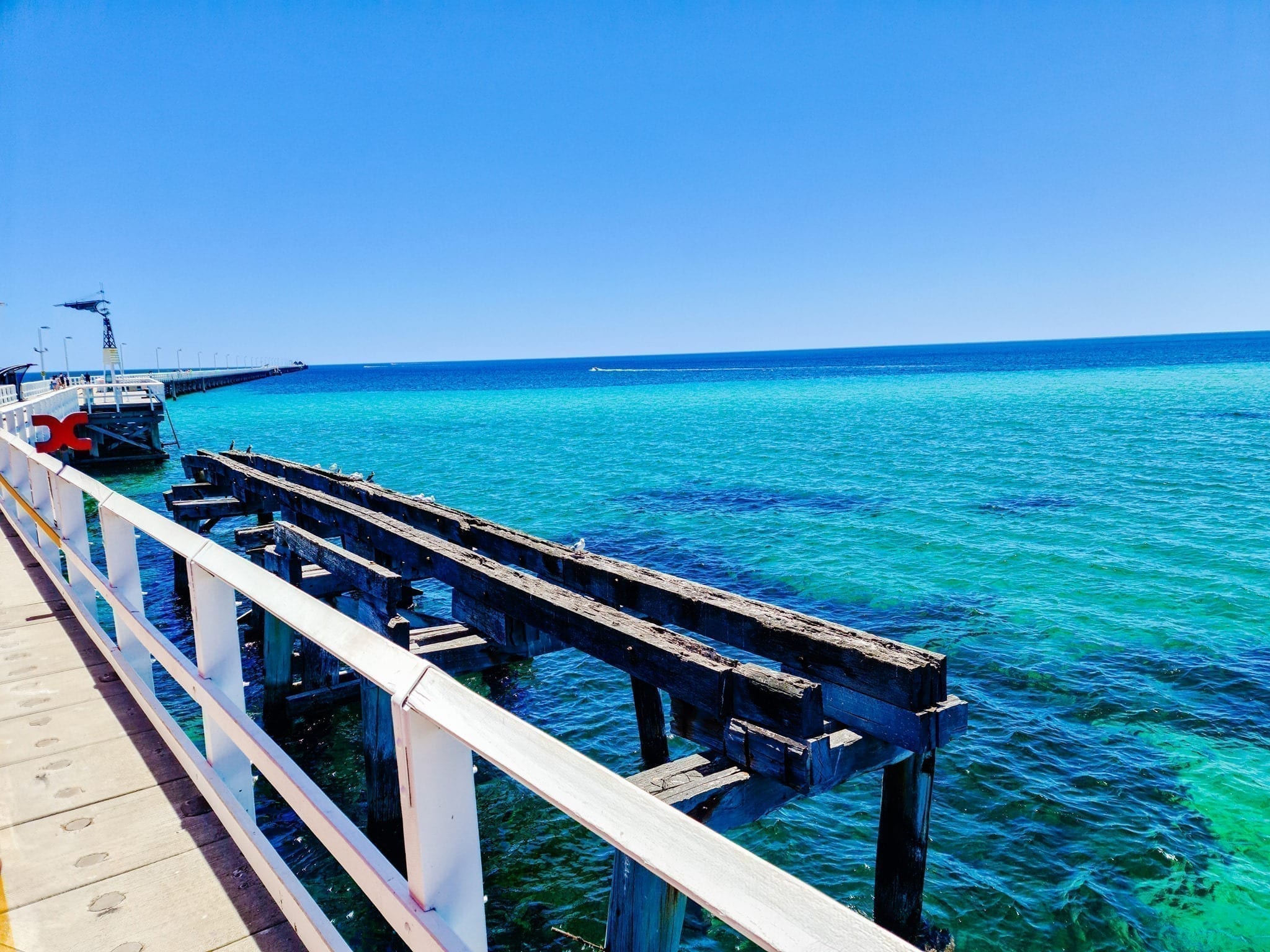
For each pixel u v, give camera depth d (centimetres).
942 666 470
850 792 776
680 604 612
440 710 138
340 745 850
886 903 533
